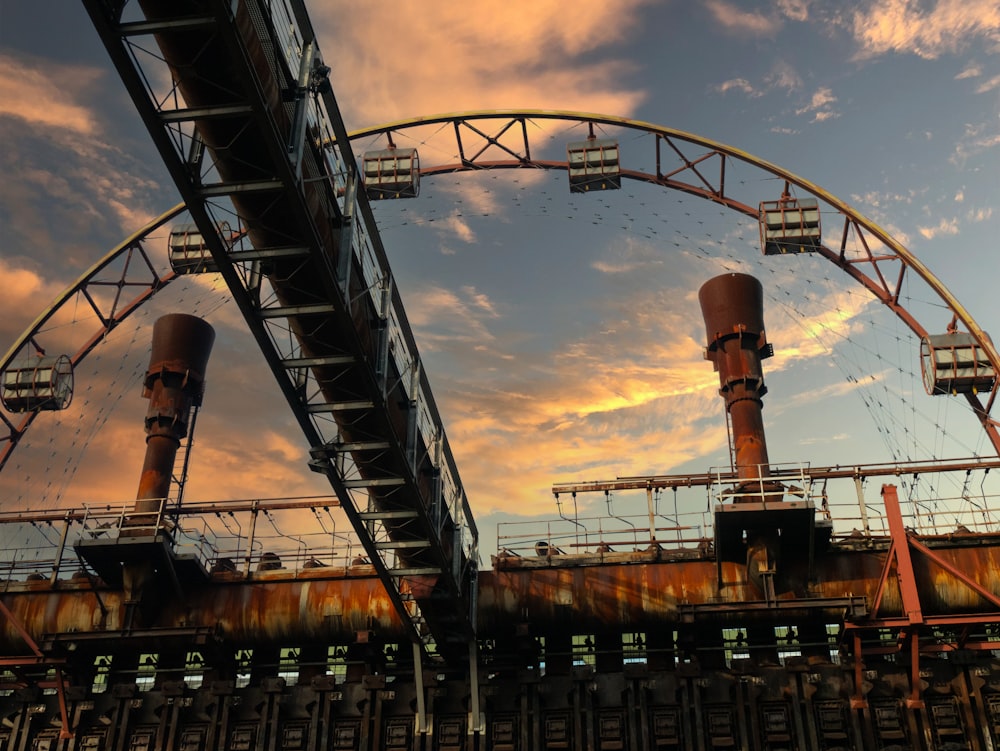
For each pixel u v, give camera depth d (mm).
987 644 39969
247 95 24312
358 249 31828
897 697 40125
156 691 43594
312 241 27219
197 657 46375
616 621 42406
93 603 44281
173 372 49219
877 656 41938
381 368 32031
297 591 44062
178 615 43906
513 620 42656
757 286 47469
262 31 25953
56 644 42938
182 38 24062
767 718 40156
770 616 40750
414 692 42344
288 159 25656
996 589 40531
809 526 40281
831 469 44781
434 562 37781
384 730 41812
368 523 36625
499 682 42312
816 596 41062
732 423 45062
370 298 32656
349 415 32594
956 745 38938
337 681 46344
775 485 42406
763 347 46156
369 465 34844
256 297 29016
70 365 53594
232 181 26625
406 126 53188
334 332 30438
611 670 43250
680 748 40250
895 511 39844
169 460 48250
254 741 42375
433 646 47031
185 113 24703
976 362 45562
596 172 52031
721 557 42188
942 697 40062
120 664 45938
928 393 46750
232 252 27438
